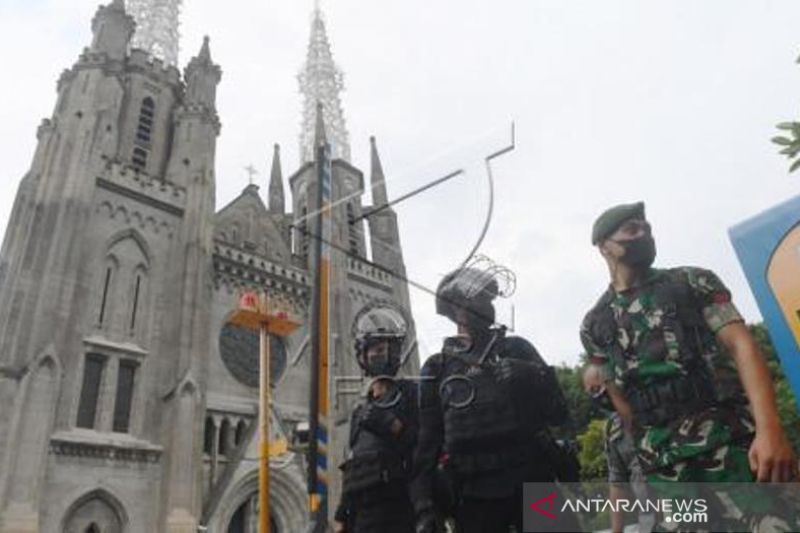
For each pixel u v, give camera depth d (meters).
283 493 34.25
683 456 3.29
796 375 3.97
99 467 29.94
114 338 33.91
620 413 3.69
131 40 50.75
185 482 31.36
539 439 3.83
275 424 35.97
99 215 35.97
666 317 3.54
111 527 29.47
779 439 2.99
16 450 27.17
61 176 34.62
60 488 28.34
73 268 32.53
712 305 3.51
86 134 36.41
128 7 54.28
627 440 3.82
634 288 3.78
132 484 30.64
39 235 32.50
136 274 36.47
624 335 3.70
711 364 3.44
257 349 39.44
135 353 33.94
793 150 5.82
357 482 4.92
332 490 30.48
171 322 36.19
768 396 3.13
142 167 41.94
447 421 3.90
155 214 38.59
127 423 32.50
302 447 19.42
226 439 35.56
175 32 55.88
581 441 22.38
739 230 4.45
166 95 45.28
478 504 3.76
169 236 38.72
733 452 3.23
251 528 33.19
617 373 3.70
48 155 35.50
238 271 40.81
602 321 3.87
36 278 31.30
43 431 28.20
